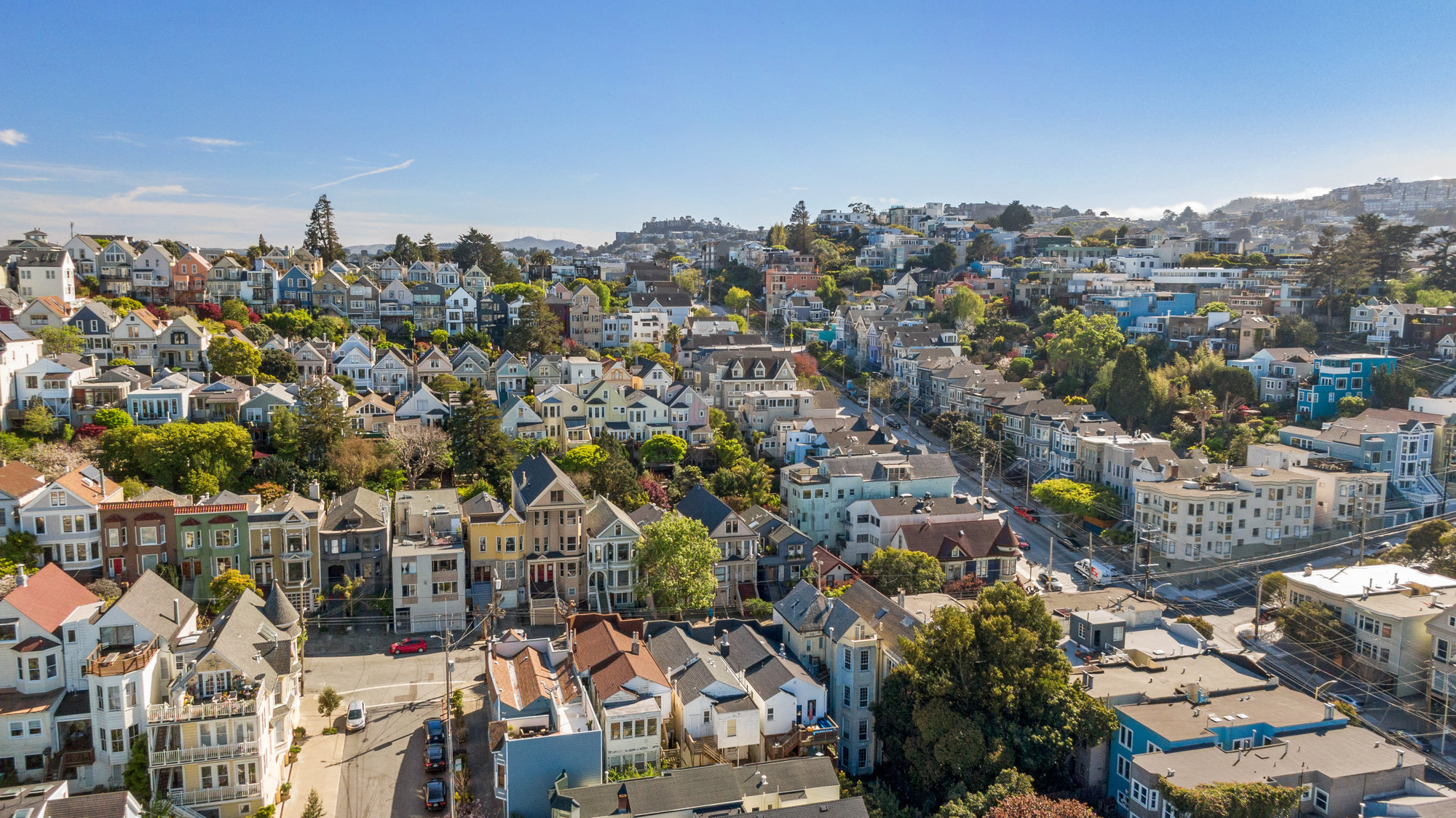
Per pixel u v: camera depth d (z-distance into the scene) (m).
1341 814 58.28
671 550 86.81
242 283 158.25
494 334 165.88
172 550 81.25
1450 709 77.31
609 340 177.00
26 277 137.12
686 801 55.78
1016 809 55.19
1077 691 65.81
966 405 162.25
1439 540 101.25
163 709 55.75
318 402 105.31
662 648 73.25
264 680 59.03
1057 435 138.88
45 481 82.38
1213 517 111.12
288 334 146.75
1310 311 183.88
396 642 81.75
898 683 68.38
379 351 148.62
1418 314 161.62
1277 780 58.28
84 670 60.16
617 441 117.19
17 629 59.16
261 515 83.06
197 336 124.81
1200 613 100.81
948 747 62.78
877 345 195.62
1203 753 60.97
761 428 143.38
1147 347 170.38
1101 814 63.34
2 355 101.88
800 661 74.88
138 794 56.06
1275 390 149.88
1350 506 116.69
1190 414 145.00
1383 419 128.88
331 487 99.94
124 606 60.66
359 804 59.56
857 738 71.25
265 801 57.25
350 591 84.88
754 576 96.69
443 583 84.44
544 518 90.25
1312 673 86.12
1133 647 79.50
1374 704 80.25
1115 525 120.56
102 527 79.19
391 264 191.12
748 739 65.00
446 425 116.12
